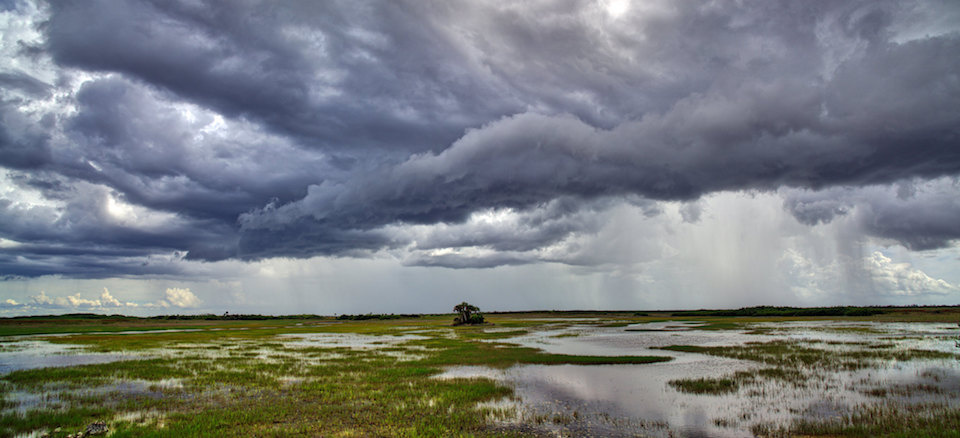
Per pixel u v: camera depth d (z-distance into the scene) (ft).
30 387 79.25
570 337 195.93
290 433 51.13
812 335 180.75
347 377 87.61
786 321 326.03
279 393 72.90
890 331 195.52
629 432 51.67
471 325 330.13
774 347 134.82
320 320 561.02
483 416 57.98
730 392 71.56
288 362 112.16
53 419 57.36
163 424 55.42
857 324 258.37
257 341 185.88
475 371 95.30
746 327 254.27
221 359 119.14
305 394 71.67
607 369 97.09
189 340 193.36
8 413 60.70
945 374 85.15
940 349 123.34
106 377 88.89
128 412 61.41
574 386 77.61
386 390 74.08
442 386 77.10
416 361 111.86
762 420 55.83
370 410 61.21
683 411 60.49
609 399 67.67
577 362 107.34
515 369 97.86
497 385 78.23
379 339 195.00
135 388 77.92
